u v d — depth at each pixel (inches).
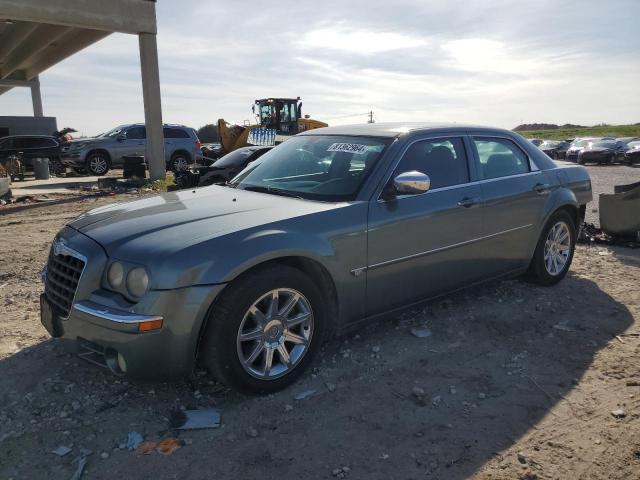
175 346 116.7
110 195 563.5
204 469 105.1
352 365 147.3
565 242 216.5
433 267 164.4
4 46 959.6
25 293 206.8
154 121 670.5
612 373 142.8
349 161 161.3
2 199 506.6
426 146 167.6
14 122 1137.4
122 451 110.5
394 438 115.1
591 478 102.8
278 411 125.3
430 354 153.9
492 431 117.5
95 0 606.2
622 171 975.6
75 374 140.6
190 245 119.7
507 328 171.6
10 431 116.5
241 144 768.9
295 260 135.9
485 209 176.7
